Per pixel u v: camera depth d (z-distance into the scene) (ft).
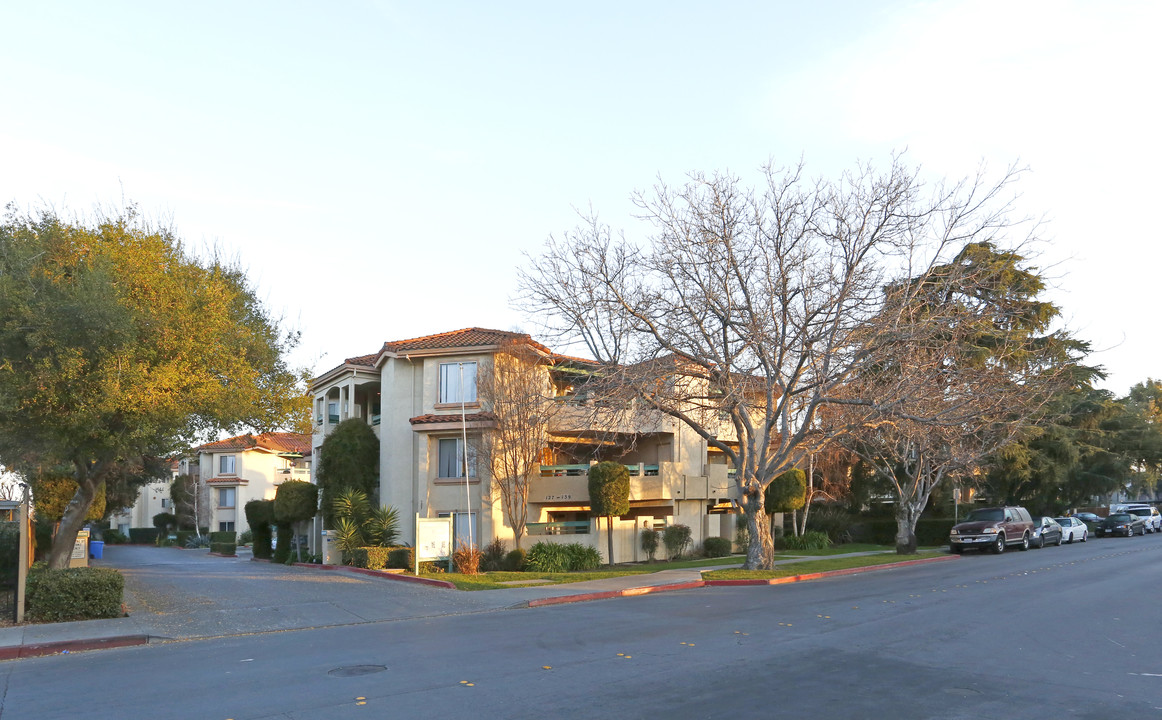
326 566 97.91
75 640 44.96
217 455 205.26
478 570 88.63
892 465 136.56
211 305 57.00
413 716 27.73
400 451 106.22
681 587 71.92
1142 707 28.48
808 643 40.93
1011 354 104.58
